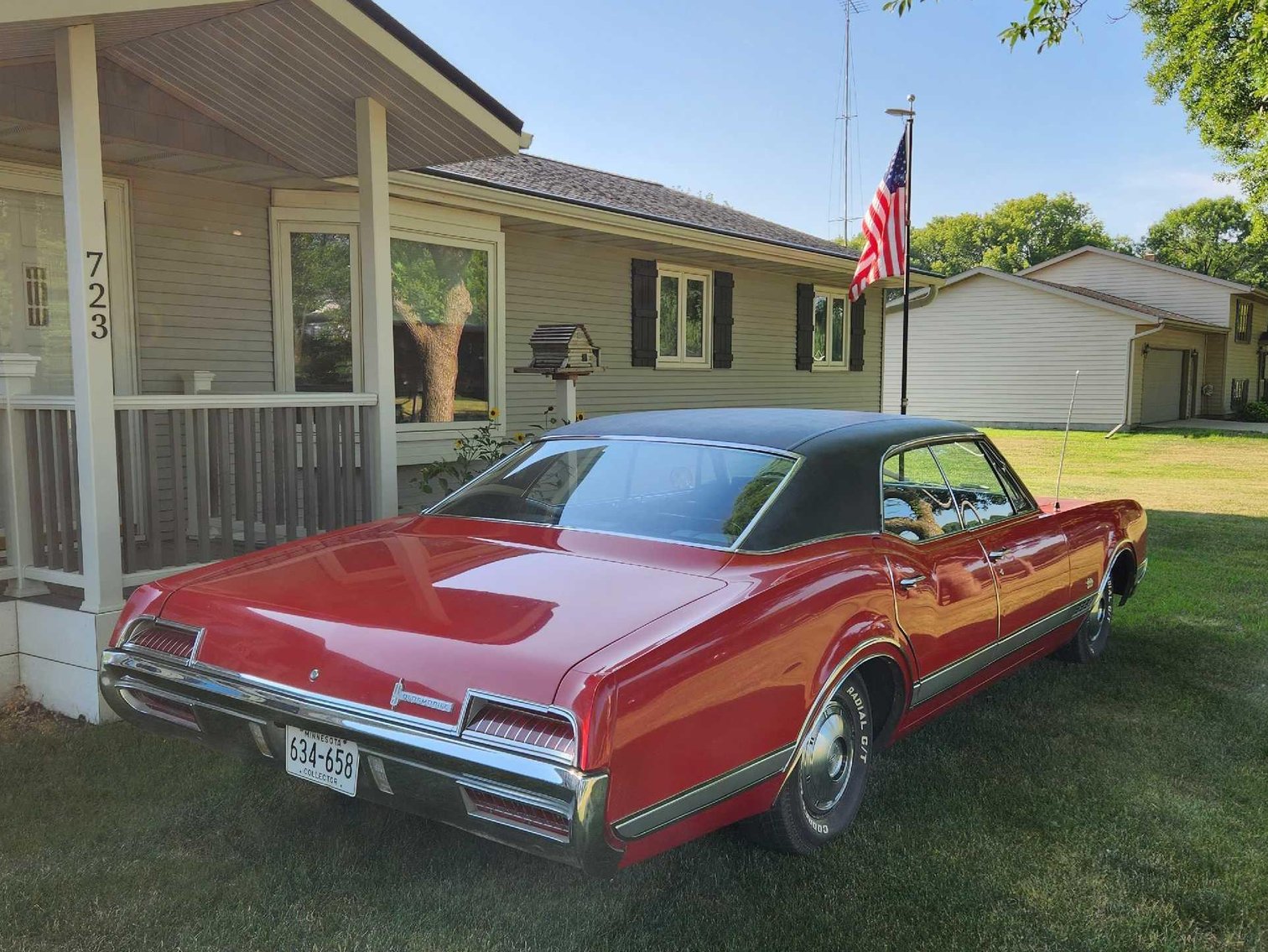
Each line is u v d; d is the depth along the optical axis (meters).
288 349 7.18
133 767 3.58
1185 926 2.61
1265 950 2.50
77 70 3.87
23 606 4.25
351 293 7.34
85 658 4.03
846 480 3.25
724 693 2.41
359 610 2.55
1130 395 26.83
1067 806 3.34
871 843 3.06
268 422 4.85
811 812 2.95
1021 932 2.57
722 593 2.58
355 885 2.77
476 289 8.45
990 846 3.04
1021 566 4.00
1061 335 28.06
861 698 3.13
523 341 9.33
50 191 5.96
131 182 6.25
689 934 2.54
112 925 2.54
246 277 6.93
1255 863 2.94
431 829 3.13
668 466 3.30
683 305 11.51
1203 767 3.69
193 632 2.73
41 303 5.98
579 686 2.11
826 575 2.87
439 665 2.27
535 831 2.13
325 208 7.15
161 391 6.47
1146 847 3.04
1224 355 33.38
